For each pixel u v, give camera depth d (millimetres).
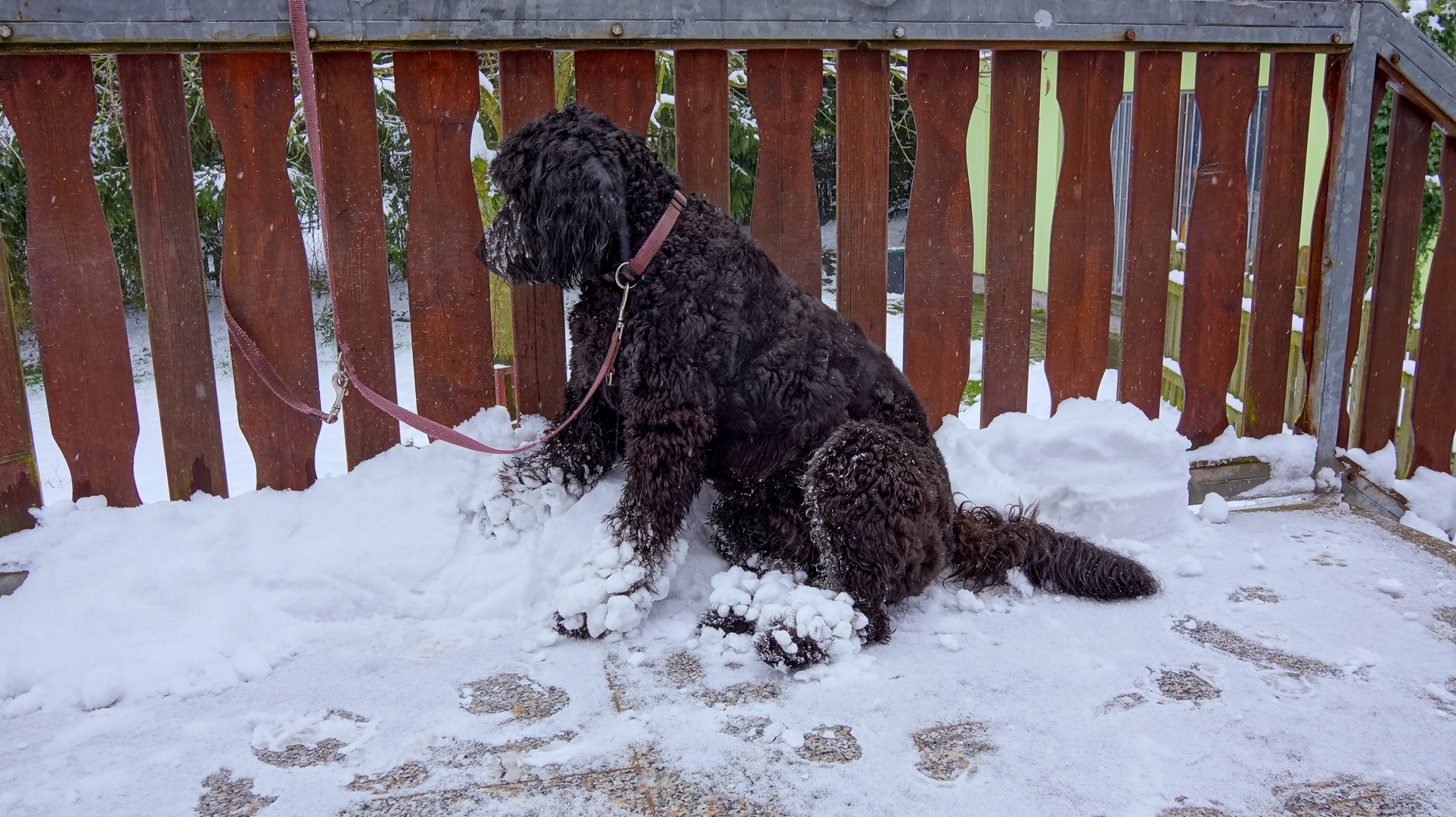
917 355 3160
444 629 2410
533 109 2756
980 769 1855
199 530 2559
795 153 2930
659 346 2332
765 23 2742
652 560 2371
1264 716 2045
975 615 2521
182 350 2680
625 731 1980
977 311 9586
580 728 1994
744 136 9844
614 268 2385
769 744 1933
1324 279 3297
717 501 2773
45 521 2604
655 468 2365
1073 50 2977
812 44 2795
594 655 2297
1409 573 2762
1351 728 2004
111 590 2377
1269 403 3395
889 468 2332
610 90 2791
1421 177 3240
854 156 2957
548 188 2258
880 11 2793
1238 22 3008
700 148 2869
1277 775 1844
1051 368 3258
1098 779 1828
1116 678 2199
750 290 2430
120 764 1872
